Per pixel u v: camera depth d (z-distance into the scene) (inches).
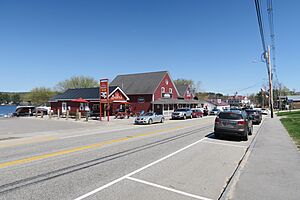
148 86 1951.3
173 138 609.3
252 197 215.8
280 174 285.6
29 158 370.6
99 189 237.8
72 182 257.8
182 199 217.0
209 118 1649.9
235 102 4515.3
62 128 909.8
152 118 1154.7
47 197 216.5
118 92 1681.8
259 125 1009.5
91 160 358.9
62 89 3002.0
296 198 213.6
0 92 4288.9
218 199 218.4
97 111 1691.7
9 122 1222.9
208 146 498.3
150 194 226.7
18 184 250.2
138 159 369.1
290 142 534.9
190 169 316.8
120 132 753.0
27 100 3161.9
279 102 3085.6
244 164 335.3
